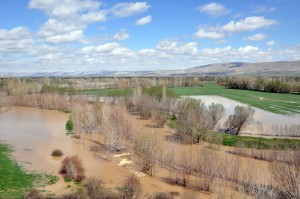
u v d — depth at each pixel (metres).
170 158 46.88
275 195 31.59
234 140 58.81
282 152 48.53
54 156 52.31
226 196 35.41
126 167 46.62
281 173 33.97
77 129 67.75
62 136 67.19
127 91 107.56
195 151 52.34
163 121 73.38
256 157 49.94
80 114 74.69
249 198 33.69
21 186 38.62
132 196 35.47
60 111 102.62
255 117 84.00
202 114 65.19
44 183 39.84
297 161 41.38
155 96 93.00
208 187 38.38
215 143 58.38
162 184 40.28
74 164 43.81
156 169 45.66
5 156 51.53
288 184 31.12
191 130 59.50
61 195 35.53
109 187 38.38
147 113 83.88
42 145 59.66
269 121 78.38
